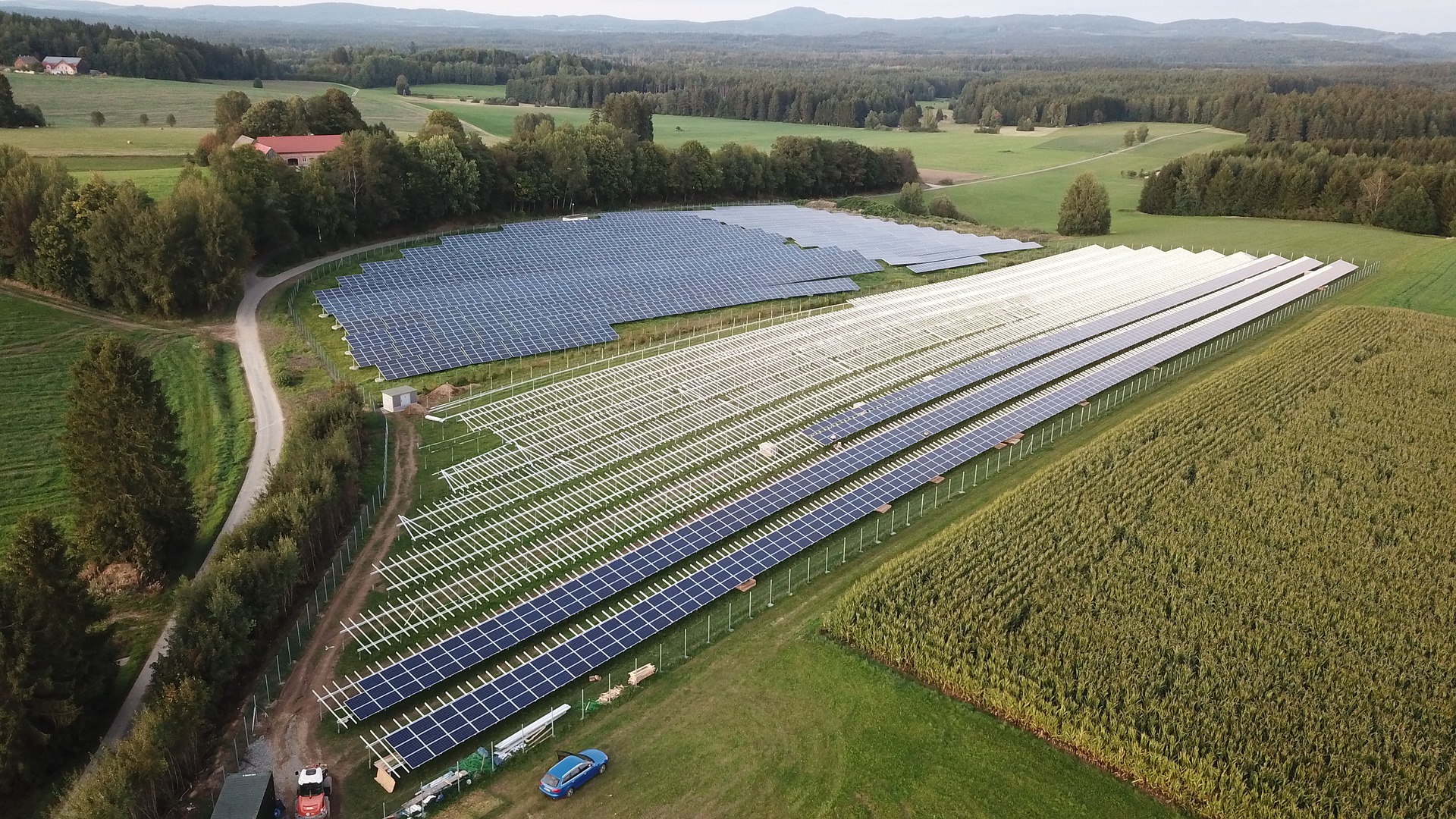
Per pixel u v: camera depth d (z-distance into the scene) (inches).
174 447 2427.4
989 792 1745.8
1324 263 5915.4
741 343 4057.6
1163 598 2231.8
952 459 3048.7
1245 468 2854.3
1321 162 7504.9
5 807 1700.3
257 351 3730.3
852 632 2165.4
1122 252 6077.8
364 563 2438.5
